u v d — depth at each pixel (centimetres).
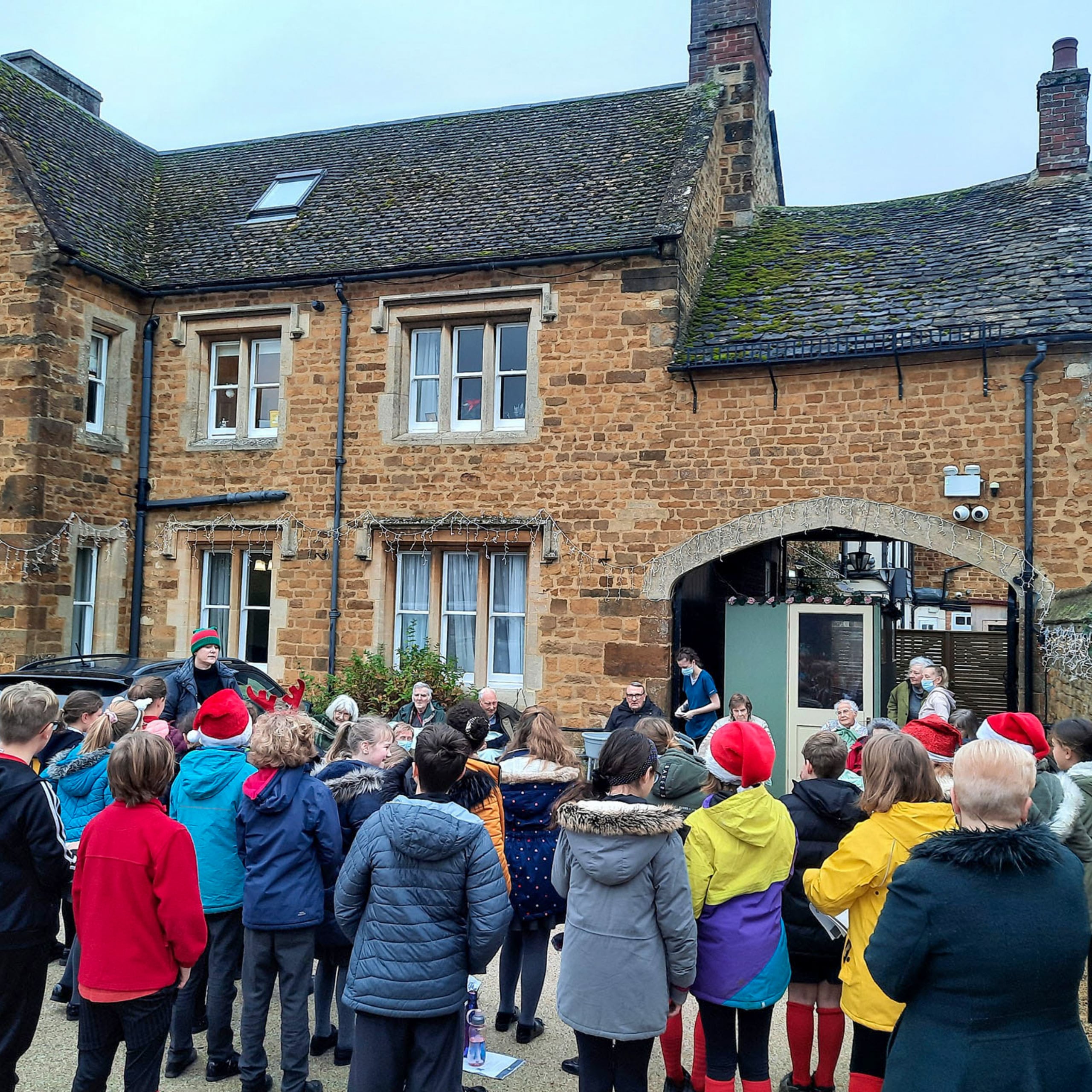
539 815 471
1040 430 870
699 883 360
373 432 1104
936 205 1161
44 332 1052
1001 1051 235
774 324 999
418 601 1108
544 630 1023
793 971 406
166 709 651
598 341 1025
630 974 328
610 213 1070
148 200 1365
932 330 904
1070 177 1097
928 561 2083
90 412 1144
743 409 972
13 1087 377
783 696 966
